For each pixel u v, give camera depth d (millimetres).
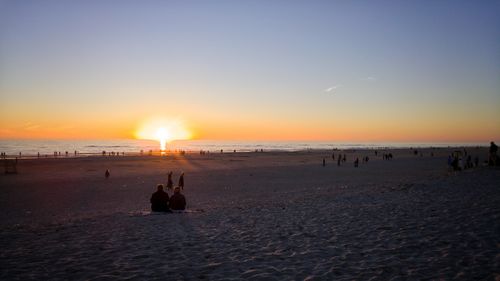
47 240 9727
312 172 45688
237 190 27609
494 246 7672
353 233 9445
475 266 6633
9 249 8828
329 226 10398
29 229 11297
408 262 7023
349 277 6418
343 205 14047
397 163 64188
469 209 11617
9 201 22531
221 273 6863
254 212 13523
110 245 9094
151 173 44188
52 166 54781
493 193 14844
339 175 40906
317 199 16188
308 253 7918
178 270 7090
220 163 65500
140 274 6914
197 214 13727
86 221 12727
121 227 11367
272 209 14039
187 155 95812
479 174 23609
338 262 7238
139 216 13766
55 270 7223
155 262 7621
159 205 14766
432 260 7059
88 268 7312
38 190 27891
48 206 20641
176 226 11328
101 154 100062
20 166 54406
